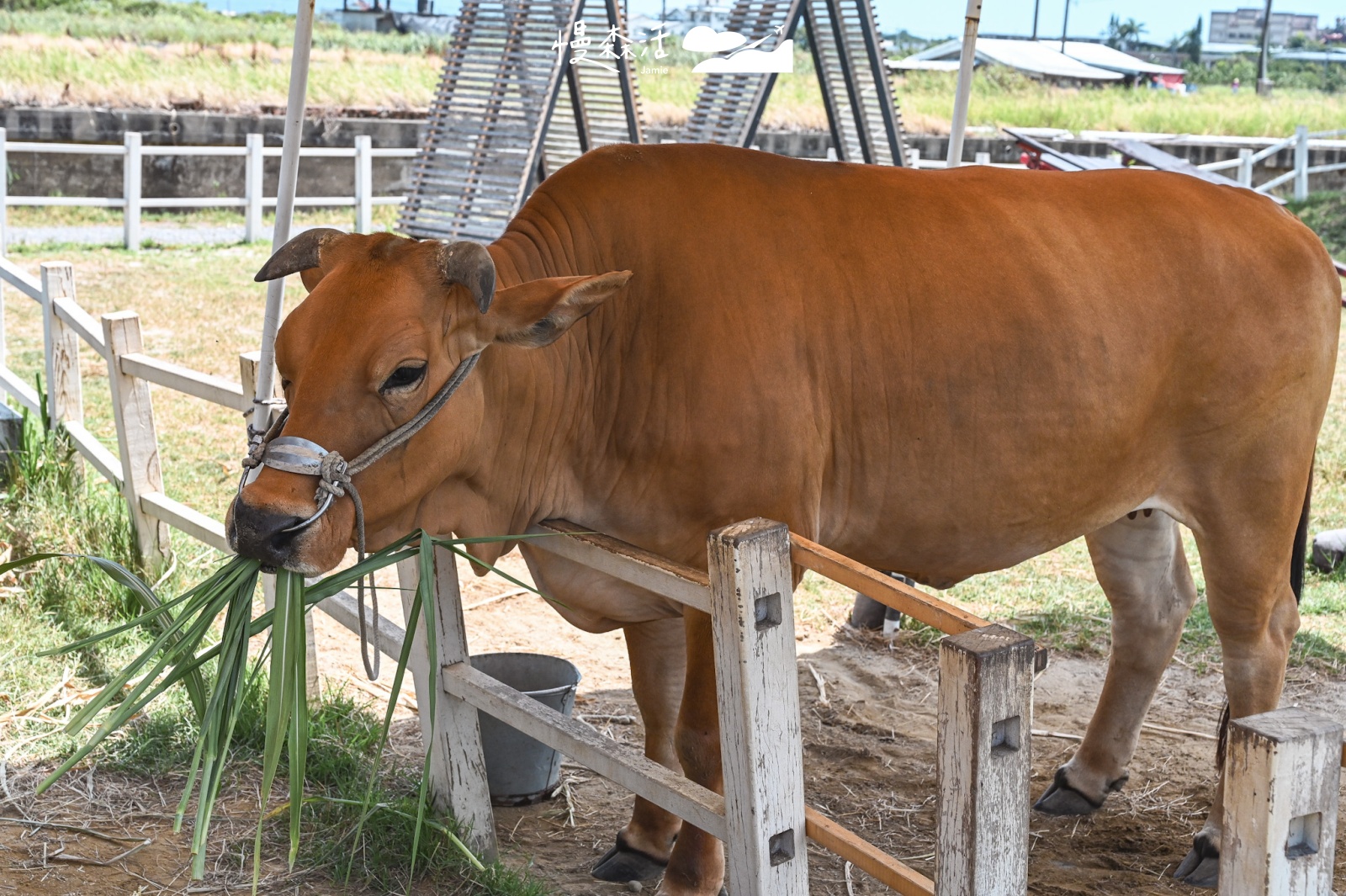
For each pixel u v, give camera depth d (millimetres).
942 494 3428
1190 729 4820
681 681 3727
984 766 2139
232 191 17484
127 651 4648
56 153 16047
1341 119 30672
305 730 2596
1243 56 50469
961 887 2197
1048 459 3480
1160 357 3590
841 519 3430
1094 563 4164
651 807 3615
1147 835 4066
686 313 3139
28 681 4363
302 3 3730
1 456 6258
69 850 3469
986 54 32406
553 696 3848
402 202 16078
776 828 2611
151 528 5410
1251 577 3779
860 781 4340
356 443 2684
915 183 3543
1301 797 1905
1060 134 22875
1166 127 29188
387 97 22016
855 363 3283
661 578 2795
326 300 2732
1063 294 3451
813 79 25578
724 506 3162
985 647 2117
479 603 5738
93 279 12203
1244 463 3730
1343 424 8781
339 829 3594
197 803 3736
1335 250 16469
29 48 20703
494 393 2992
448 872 3459
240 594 2719
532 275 3170
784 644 2547
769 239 3254
